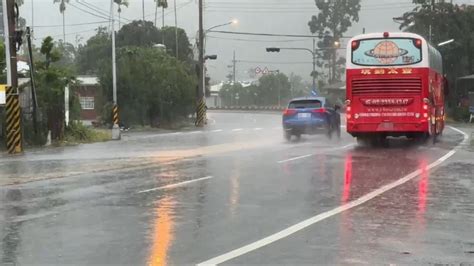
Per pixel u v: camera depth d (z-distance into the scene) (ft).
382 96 67.72
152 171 49.73
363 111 68.39
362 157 59.16
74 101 98.94
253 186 39.99
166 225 27.81
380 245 23.65
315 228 26.84
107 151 73.67
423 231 26.08
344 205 32.48
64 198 36.19
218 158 60.18
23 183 43.42
